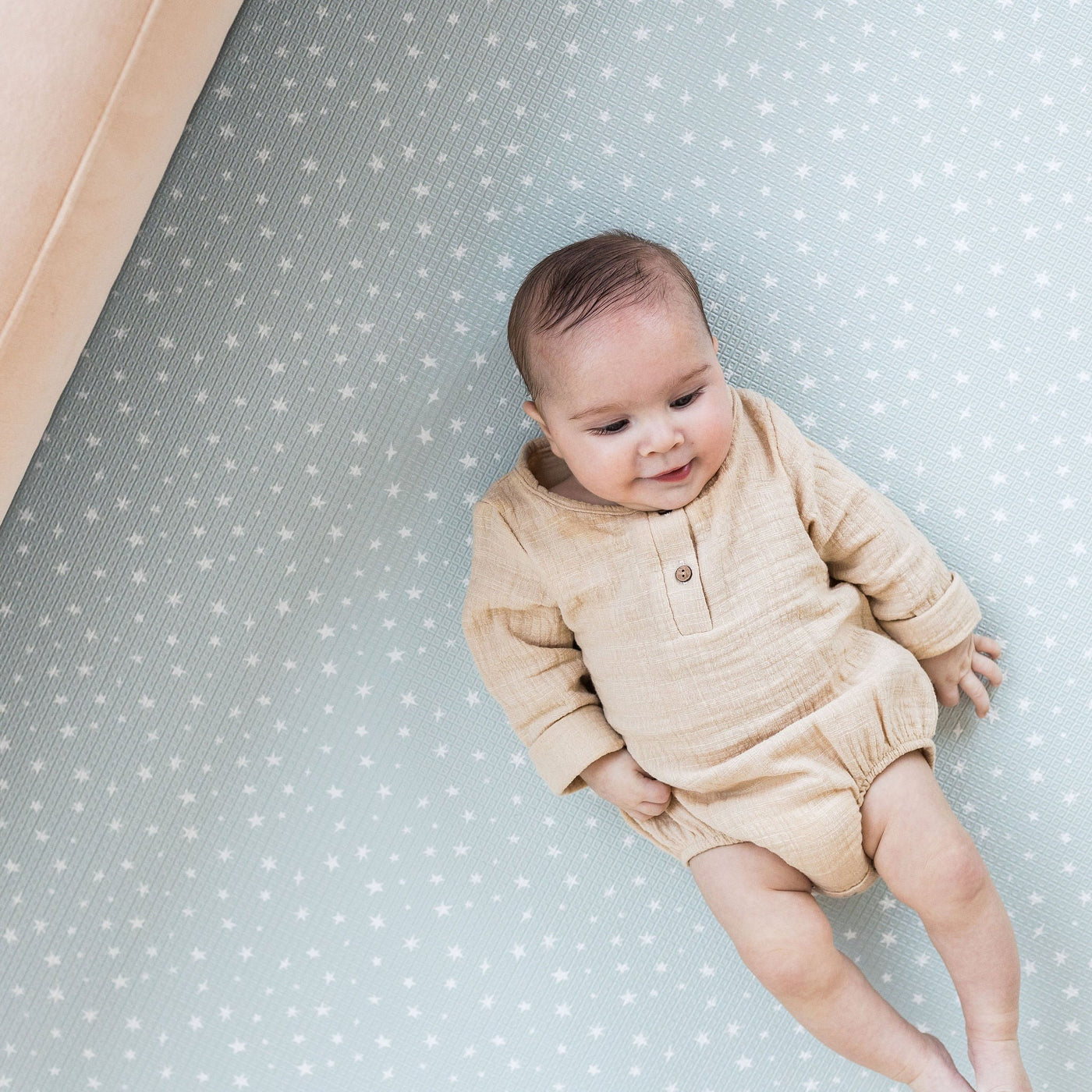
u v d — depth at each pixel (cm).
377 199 115
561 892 124
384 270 116
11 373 91
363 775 124
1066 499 117
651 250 97
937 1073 102
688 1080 124
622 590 103
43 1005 126
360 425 119
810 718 100
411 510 120
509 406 118
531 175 115
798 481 105
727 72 114
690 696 102
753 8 113
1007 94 113
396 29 113
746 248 116
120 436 118
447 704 123
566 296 95
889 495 118
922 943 121
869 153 114
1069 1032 120
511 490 109
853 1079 122
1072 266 114
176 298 117
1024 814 120
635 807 109
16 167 84
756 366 117
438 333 117
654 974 124
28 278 87
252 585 121
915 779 101
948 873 99
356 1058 126
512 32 113
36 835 124
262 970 126
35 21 82
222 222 116
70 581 121
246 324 117
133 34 86
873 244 116
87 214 90
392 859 125
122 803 123
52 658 121
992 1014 102
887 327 116
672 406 96
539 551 106
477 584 110
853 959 121
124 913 125
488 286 116
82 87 84
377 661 122
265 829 124
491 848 124
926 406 117
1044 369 116
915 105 113
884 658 103
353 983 126
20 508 120
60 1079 126
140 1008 126
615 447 96
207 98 114
